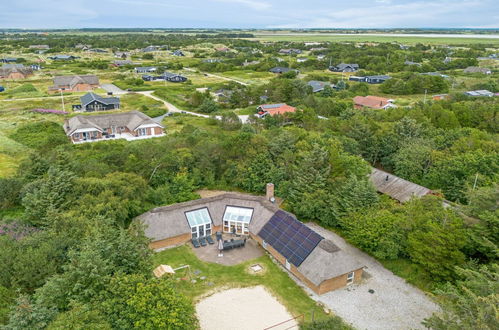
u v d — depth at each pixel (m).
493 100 113.38
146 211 48.25
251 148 59.25
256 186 56.31
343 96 140.25
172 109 124.88
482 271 28.80
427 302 36.19
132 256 31.67
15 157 73.94
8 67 176.62
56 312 26.56
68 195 44.94
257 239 46.31
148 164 56.09
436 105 90.94
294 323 33.31
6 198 49.47
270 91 135.50
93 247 30.17
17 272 31.16
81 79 154.38
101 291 27.55
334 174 52.12
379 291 37.81
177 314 27.42
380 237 41.16
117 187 46.44
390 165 67.75
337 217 46.69
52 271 31.72
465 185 48.59
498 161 54.66
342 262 37.81
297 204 50.56
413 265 38.56
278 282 38.94
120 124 96.62
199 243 45.53
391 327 32.97
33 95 140.50
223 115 96.06
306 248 39.66
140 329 26.39
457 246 36.41
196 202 48.00
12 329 24.88
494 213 35.94
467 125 87.31
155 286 28.34
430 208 43.84
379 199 48.09
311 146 59.03
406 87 150.62
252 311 34.66
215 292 37.22
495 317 22.83
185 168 56.91
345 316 34.25
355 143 65.44
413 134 70.75
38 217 43.56
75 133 87.56
